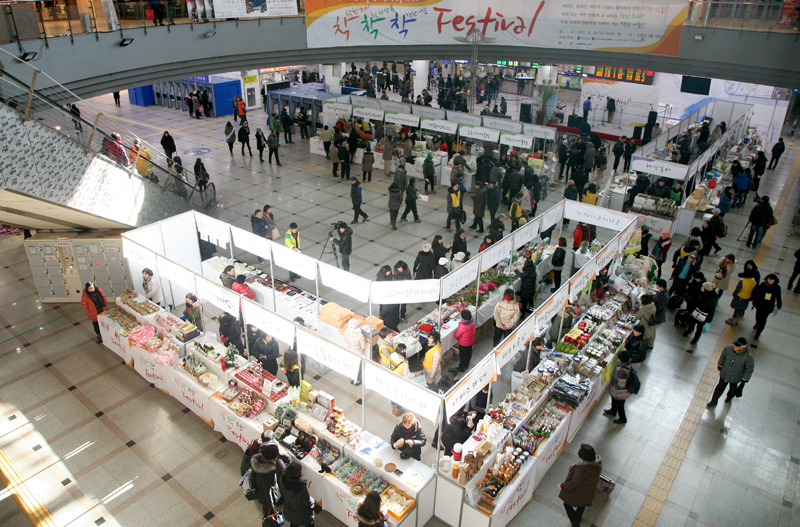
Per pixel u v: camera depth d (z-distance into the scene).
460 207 15.08
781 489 7.69
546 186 17.95
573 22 18.72
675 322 11.38
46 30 12.10
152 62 14.78
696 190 15.59
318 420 7.70
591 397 8.68
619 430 8.66
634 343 8.89
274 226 13.38
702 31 17.12
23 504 7.32
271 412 7.99
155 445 8.30
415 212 15.91
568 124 26.48
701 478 7.83
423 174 19.14
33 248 11.34
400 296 9.16
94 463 7.98
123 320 10.11
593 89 26.56
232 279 10.84
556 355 9.05
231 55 16.70
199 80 27.44
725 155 20.77
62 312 11.65
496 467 6.89
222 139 23.89
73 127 9.66
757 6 16.11
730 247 14.96
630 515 7.20
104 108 29.22
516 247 11.44
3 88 8.27
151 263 10.09
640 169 15.99
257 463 6.46
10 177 8.30
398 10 19.23
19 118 8.41
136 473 7.81
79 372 9.89
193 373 8.73
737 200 17.52
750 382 9.85
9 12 11.31
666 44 17.77
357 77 31.48
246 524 7.05
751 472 7.96
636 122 26.03
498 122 20.09
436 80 34.75
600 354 9.05
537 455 7.19
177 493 7.50
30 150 8.64
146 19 14.39
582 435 8.55
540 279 12.54
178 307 11.86
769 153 23.45
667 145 20.56
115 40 13.70
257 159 21.44
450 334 9.95
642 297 9.95
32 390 9.43
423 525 6.94
